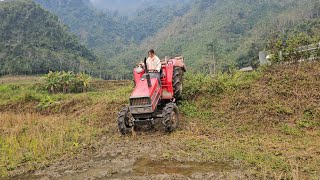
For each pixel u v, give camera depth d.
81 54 122.31
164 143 7.14
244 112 8.31
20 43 103.00
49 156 7.18
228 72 11.22
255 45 74.62
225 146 6.56
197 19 178.12
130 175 5.67
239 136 7.20
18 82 74.56
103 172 5.89
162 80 8.66
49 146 7.82
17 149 7.89
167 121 7.63
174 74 9.13
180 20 192.38
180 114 9.09
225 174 5.29
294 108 7.97
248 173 5.25
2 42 104.81
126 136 8.04
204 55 103.94
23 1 124.44
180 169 5.71
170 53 130.12
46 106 14.94
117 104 11.63
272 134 7.14
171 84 8.60
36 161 6.96
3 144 8.35
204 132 7.65
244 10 148.00
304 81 8.80
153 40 192.50
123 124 7.94
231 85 9.71
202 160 6.00
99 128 9.29
